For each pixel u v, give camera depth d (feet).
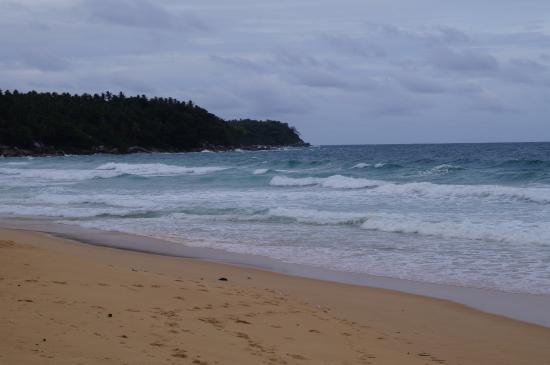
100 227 61.41
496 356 21.89
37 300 22.12
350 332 23.70
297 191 95.35
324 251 46.83
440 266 40.47
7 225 62.95
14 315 19.53
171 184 115.34
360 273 38.73
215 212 71.20
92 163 226.99
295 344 20.67
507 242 48.75
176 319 21.90
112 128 432.66
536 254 43.65
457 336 24.57
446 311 28.94
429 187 86.48
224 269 39.45
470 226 54.03
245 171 143.84
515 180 101.55
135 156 347.36
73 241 52.11
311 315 25.86
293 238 53.21
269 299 28.32
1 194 96.68
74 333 18.10
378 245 49.01
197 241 52.34
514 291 33.27
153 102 493.36
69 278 27.61
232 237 54.29
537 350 22.77
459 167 121.60
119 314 21.45
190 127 478.18
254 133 604.08
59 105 434.30
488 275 37.42
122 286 26.94
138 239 53.57
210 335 20.27
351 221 61.26
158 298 25.26
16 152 361.71
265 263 42.24
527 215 61.52
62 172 152.46
